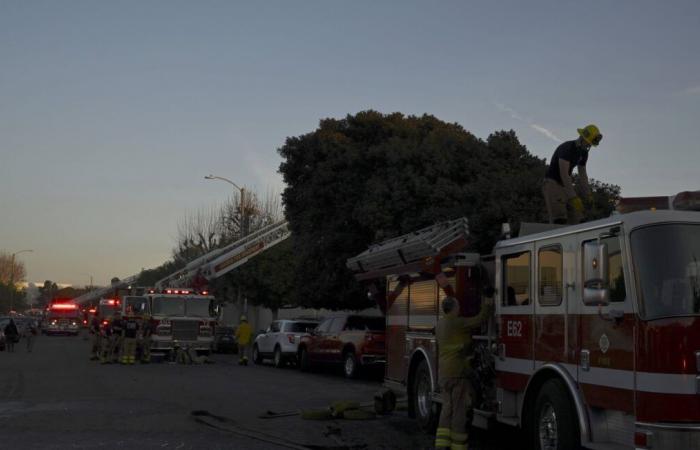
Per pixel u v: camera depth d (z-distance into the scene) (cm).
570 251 888
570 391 856
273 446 1104
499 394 1037
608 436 820
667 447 721
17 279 14175
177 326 3097
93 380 2197
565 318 886
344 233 2517
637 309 762
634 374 757
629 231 788
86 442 1123
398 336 1378
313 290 2745
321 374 2581
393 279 1409
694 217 784
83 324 7875
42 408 1519
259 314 5184
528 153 2366
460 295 1115
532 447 942
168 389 1934
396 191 2212
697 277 756
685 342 731
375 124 2652
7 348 4084
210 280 3425
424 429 1234
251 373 2562
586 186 1147
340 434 1226
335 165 2536
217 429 1257
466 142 2266
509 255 1030
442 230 1167
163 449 1073
